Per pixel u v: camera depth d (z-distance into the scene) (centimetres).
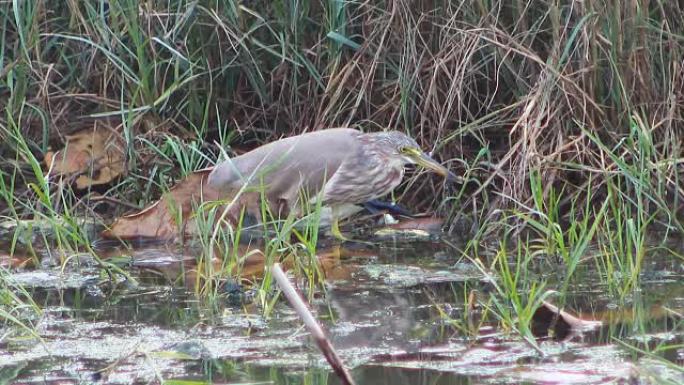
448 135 1273
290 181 1189
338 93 1277
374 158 1202
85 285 1012
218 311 922
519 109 1259
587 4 1205
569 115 1226
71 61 1348
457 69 1225
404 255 1118
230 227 1066
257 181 1185
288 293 700
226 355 802
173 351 809
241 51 1320
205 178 1188
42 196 1070
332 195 1202
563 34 1222
